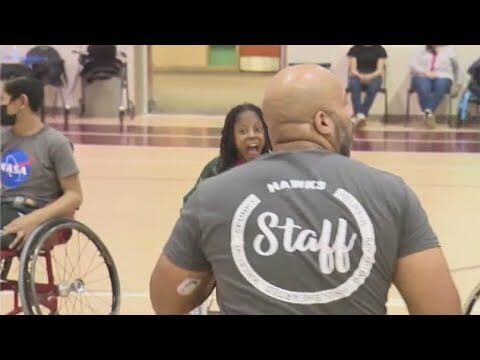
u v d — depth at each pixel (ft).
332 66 40.06
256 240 5.12
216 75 60.95
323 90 5.44
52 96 39.75
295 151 5.41
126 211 20.93
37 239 10.82
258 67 58.03
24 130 11.89
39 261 15.69
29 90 11.75
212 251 5.25
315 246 5.05
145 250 17.44
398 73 39.40
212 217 5.25
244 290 5.08
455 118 39.09
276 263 5.06
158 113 42.63
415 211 5.24
